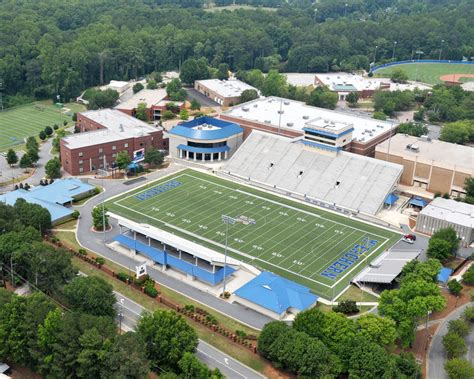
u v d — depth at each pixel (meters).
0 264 136.00
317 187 196.00
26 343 108.06
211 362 112.94
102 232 167.00
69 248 155.75
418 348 120.81
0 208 153.88
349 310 130.62
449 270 149.38
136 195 192.12
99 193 192.75
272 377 109.25
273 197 193.88
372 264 150.88
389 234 172.25
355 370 103.50
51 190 188.12
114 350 101.38
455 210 176.38
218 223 173.38
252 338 120.81
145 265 141.25
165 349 106.12
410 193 199.50
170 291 139.25
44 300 114.75
